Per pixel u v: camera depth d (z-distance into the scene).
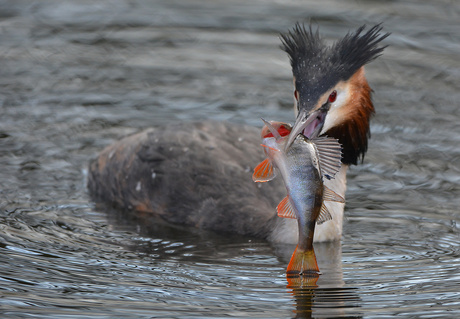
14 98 17.70
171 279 10.68
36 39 21.34
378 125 16.78
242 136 14.38
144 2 24.59
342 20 22.20
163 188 13.63
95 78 19.00
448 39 21.12
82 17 23.14
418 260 11.49
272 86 18.67
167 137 14.29
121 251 11.75
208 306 9.77
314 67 11.87
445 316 9.52
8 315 9.47
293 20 22.52
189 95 18.12
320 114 11.92
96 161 14.75
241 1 24.55
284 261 11.51
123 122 16.72
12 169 14.62
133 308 9.68
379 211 13.43
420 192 14.09
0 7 23.70
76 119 16.81
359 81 12.21
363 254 11.78
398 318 9.47
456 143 15.95
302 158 9.37
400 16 22.66
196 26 22.44
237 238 12.55
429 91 18.34
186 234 12.70
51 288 10.23
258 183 13.30
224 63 20.02
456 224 12.85
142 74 19.31
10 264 10.94
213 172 13.53
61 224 12.73
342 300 9.99
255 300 9.98
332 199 9.51
